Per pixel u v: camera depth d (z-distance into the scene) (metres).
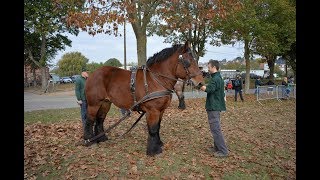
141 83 6.14
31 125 9.56
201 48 29.00
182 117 11.53
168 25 12.45
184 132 8.70
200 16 12.05
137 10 11.92
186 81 6.25
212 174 5.31
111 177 5.18
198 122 10.44
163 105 6.16
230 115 12.54
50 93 31.02
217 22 20.42
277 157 6.46
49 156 6.27
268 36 22.34
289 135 8.65
